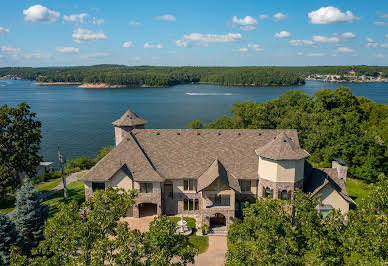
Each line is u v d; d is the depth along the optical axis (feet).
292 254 68.23
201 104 634.02
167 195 142.72
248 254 71.20
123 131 170.40
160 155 145.18
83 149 321.11
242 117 304.09
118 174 133.59
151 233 70.18
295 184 126.41
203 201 127.75
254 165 140.15
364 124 272.31
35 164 186.09
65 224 75.25
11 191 168.35
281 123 252.42
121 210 80.69
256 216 79.25
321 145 215.10
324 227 75.87
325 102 312.91
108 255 65.77
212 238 123.54
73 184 189.06
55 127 427.74
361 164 191.62
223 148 146.82
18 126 177.88
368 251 64.18
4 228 93.61
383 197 75.51
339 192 127.34
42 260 67.82
